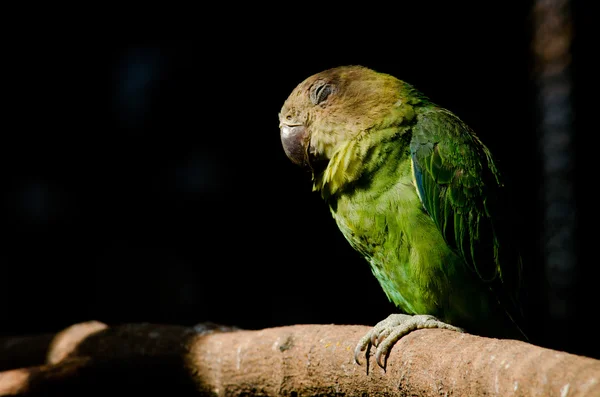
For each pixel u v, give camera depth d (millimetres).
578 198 11406
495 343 3414
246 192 12305
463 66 12227
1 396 5422
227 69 12242
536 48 11406
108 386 5609
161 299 11938
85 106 12172
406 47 12281
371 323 12219
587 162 11352
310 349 4633
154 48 12273
